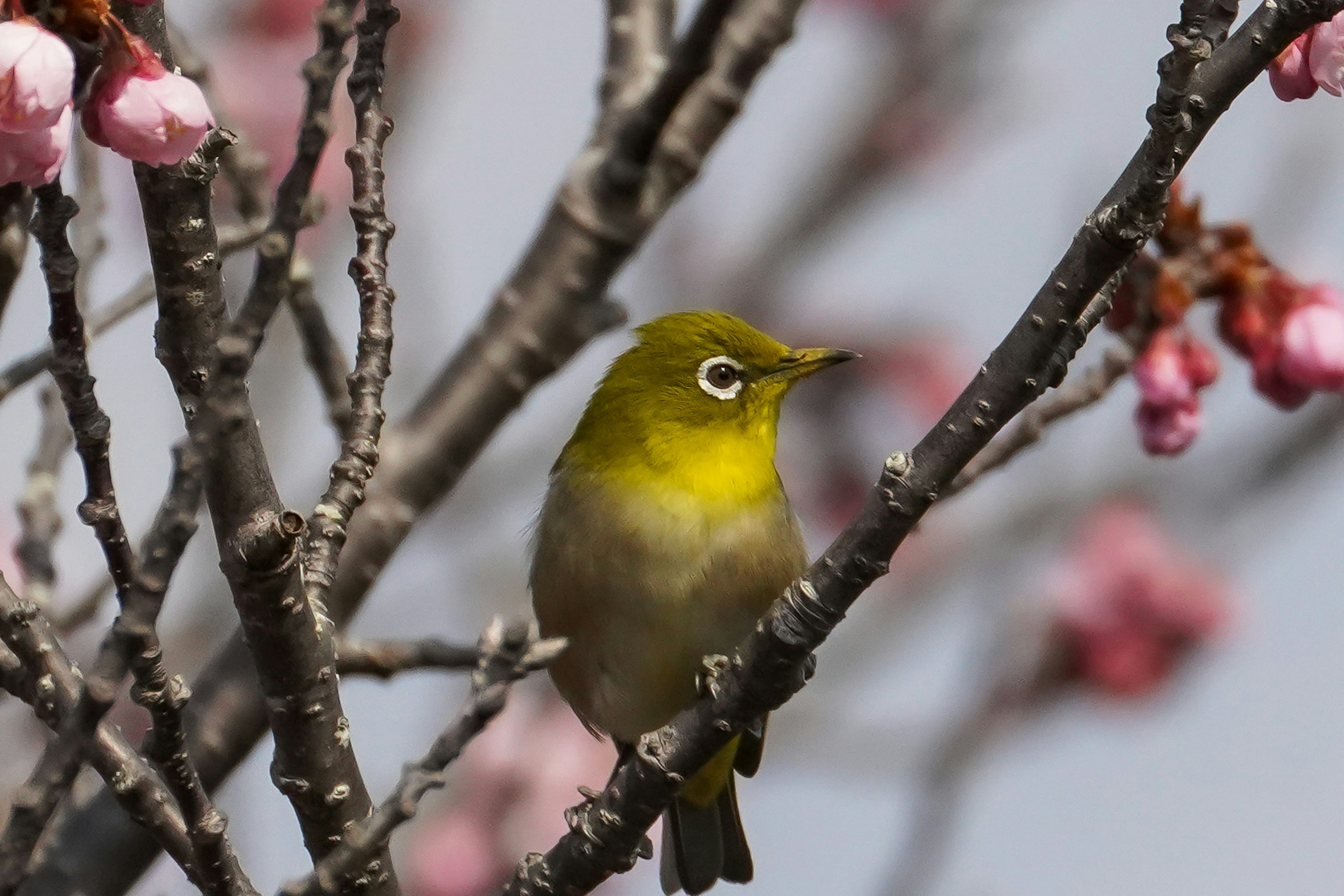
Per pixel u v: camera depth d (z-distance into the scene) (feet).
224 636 42.06
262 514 20.57
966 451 22.74
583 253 36.60
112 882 31.89
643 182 36.27
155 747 19.67
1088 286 21.54
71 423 18.63
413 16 44.39
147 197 19.76
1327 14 20.21
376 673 30.66
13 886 18.07
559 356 36.63
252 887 21.34
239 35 44.98
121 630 18.16
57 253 18.28
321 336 32.94
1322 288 33.19
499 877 45.50
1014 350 22.24
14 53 16.96
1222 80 20.71
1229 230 33.58
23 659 20.66
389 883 22.86
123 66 18.39
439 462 36.14
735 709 25.36
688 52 33.63
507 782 46.68
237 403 18.67
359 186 23.31
